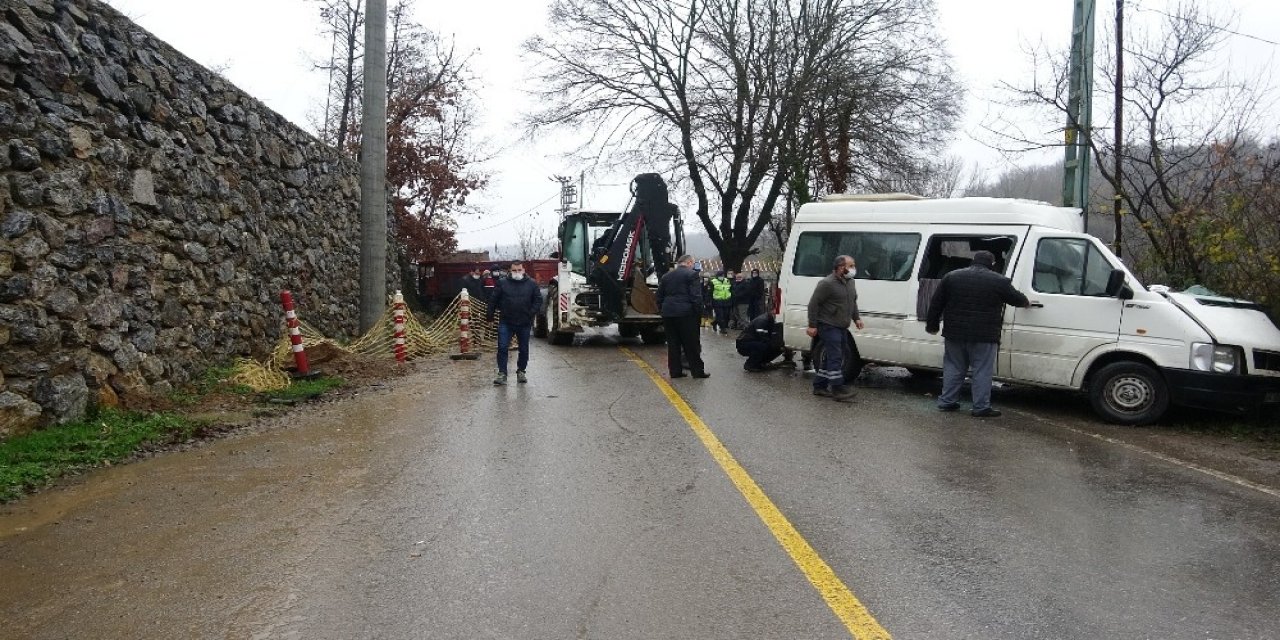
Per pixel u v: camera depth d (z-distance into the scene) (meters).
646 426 8.09
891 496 5.69
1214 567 4.43
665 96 25.36
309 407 9.20
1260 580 4.25
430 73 27.28
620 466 6.52
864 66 22.41
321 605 3.96
